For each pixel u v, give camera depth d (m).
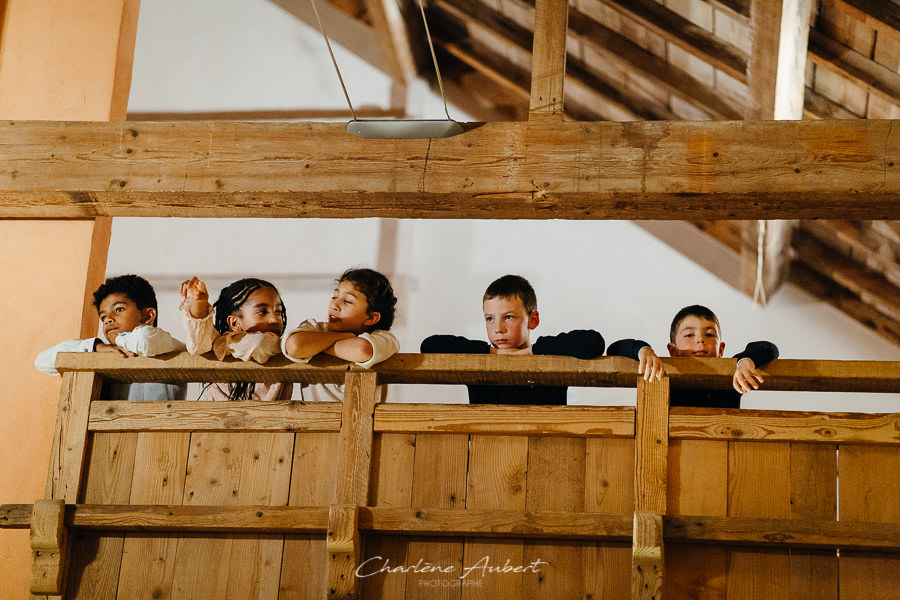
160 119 6.96
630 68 6.60
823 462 3.14
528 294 3.64
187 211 4.31
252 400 3.40
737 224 7.06
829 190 3.87
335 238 7.22
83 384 3.44
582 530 3.12
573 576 3.16
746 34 5.73
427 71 7.39
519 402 3.43
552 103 4.11
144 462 3.37
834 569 3.09
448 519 3.18
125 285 3.81
